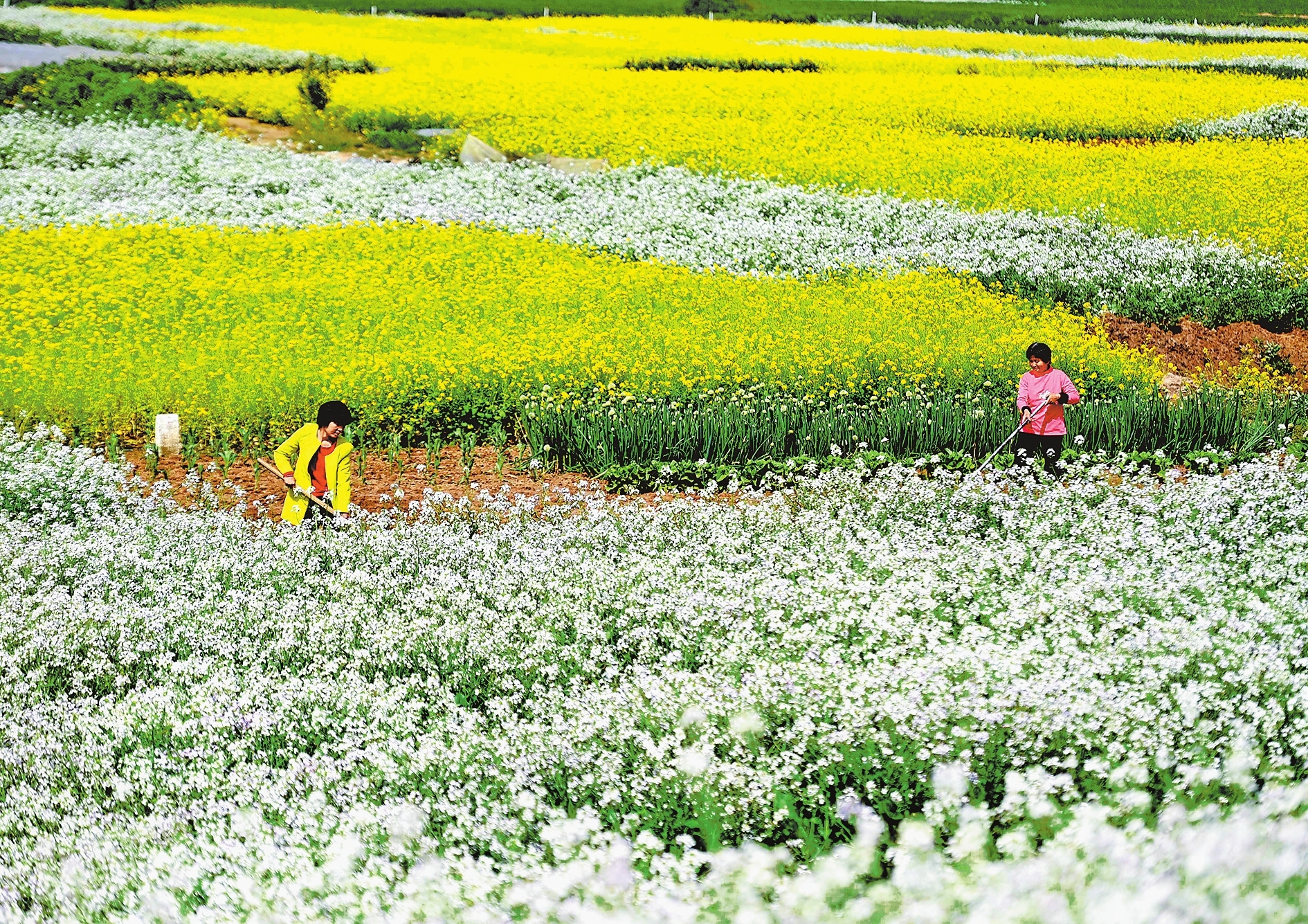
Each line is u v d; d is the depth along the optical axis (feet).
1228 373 76.43
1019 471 46.14
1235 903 13.07
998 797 20.10
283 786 21.43
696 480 51.42
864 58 202.90
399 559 36.45
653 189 115.96
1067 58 203.21
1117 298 88.99
